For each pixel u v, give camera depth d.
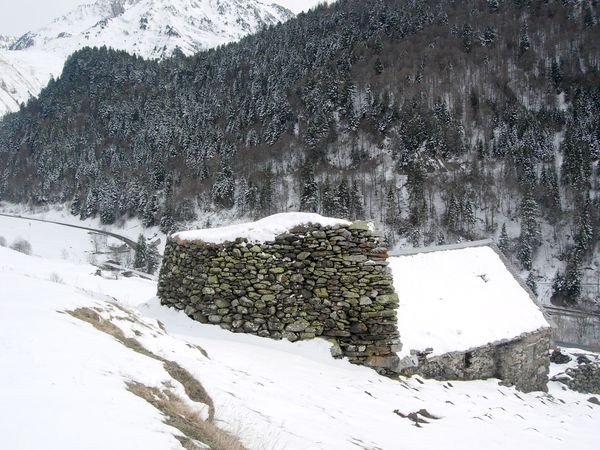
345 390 9.85
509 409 13.11
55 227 104.50
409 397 10.77
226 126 130.12
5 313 6.05
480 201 88.88
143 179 116.94
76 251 84.06
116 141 146.00
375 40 137.88
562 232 79.06
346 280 12.12
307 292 12.24
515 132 103.50
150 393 5.09
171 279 14.04
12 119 185.75
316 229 12.44
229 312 12.63
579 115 109.12
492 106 114.56
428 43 138.50
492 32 139.25
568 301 60.78
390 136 105.50
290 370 10.14
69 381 4.41
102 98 166.00
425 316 14.97
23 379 4.16
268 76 140.88
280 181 100.38
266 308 12.34
